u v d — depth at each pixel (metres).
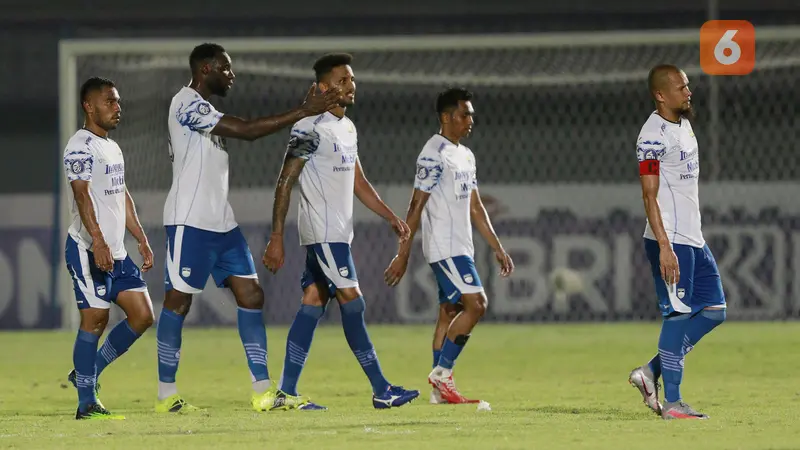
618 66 60.06
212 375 35.88
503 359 39.78
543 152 63.88
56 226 54.66
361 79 60.25
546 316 53.84
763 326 50.47
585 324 53.56
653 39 49.94
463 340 26.72
